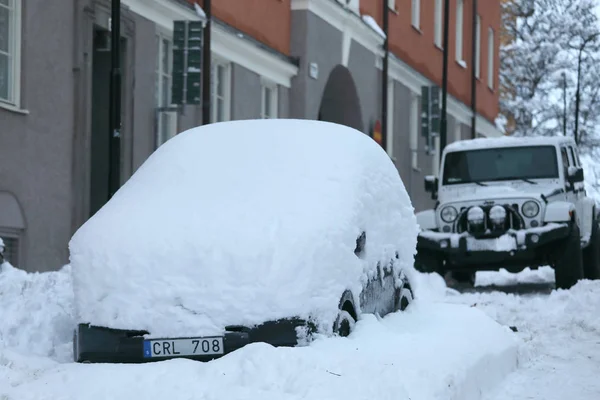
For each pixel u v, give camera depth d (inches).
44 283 594.6
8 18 756.0
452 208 900.6
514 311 745.0
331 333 413.1
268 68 1197.1
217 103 1082.7
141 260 410.3
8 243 753.6
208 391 355.6
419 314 526.9
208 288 402.0
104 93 909.8
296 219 421.1
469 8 1996.8
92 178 911.7
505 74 2876.5
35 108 778.2
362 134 506.0
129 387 364.2
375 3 1512.1
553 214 876.6
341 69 1380.4
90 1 841.5
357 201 450.6
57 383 376.5
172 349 399.2
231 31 1074.7
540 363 510.0
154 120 954.1
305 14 1261.1
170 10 962.7
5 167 743.7
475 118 1968.5
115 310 406.6
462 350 442.3
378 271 480.4
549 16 2876.5
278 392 352.5
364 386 354.3
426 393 360.2
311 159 466.3
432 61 1795.0
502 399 413.1
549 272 1201.4
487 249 874.8
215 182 454.0
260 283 400.8
